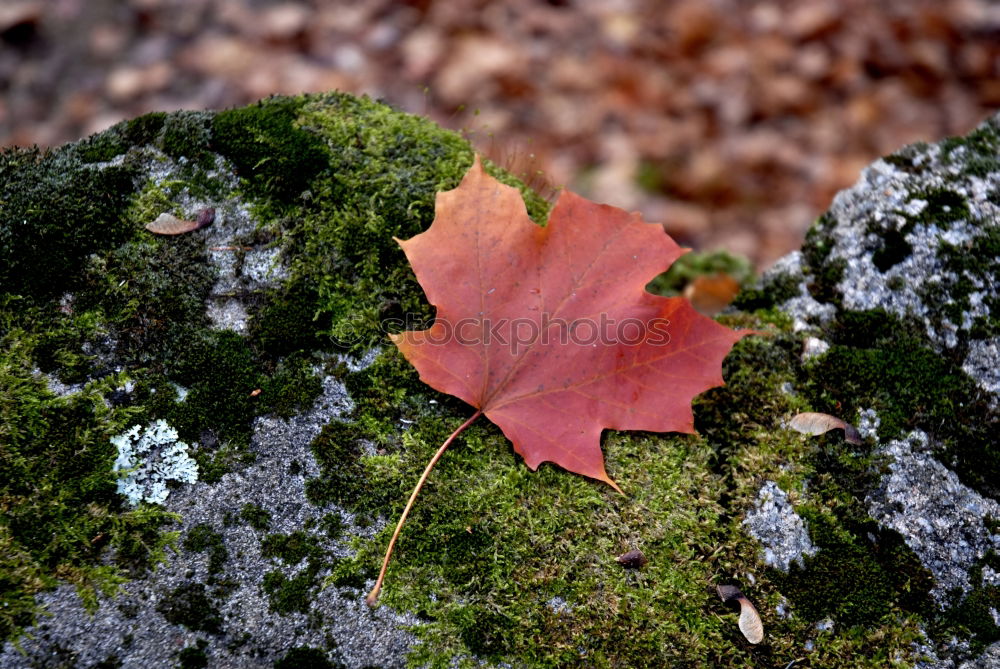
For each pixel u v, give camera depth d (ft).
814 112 4.49
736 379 2.55
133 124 2.61
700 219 4.05
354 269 2.55
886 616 2.42
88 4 5.08
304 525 2.42
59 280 2.49
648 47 4.81
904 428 2.50
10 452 2.40
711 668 2.39
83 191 2.54
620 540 2.44
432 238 2.45
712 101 4.54
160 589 2.37
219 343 2.49
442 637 2.38
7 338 2.45
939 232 2.59
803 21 4.85
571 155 4.30
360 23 4.89
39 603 2.35
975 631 2.41
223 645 2.36
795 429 2.51
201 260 2.53
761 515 2.46
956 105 4.51
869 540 2.45
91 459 2.41
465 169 2.63
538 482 2.46
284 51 4.81
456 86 4.57
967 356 2.53
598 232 2.46
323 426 2.47
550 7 4.99
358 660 2.37
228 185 2.58
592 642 2.39
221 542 2.40
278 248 2.55
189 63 4.76
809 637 2.40
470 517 2.43
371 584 2.40
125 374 2.46
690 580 2.42
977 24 4.84
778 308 2.64
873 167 2.67
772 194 4.16
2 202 2.52
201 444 2.44
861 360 2.54
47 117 4.58
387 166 2.61
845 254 2.63
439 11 4.93
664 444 2.49
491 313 2.45
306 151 2.60
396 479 2.45
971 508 2.46
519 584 2.41
